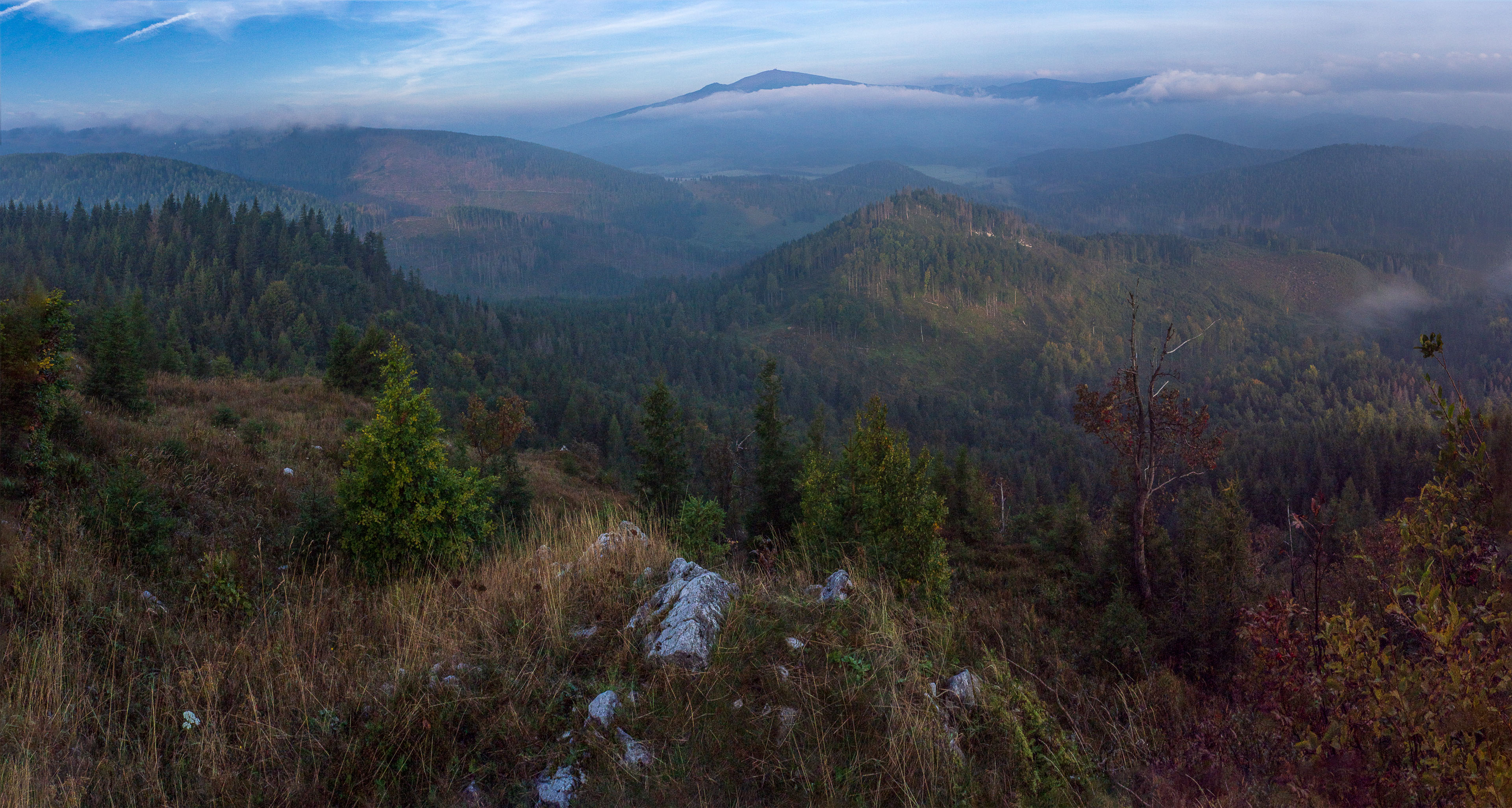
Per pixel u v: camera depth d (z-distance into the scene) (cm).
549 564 615
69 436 865
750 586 562
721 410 14388
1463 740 278
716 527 779
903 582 663
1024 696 441
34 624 442
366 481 695
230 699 404
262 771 345
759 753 365
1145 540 1327
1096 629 856
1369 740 304
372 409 2841
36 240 17212
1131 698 534
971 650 543
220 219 18288
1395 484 8450
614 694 400
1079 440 14388
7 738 339
